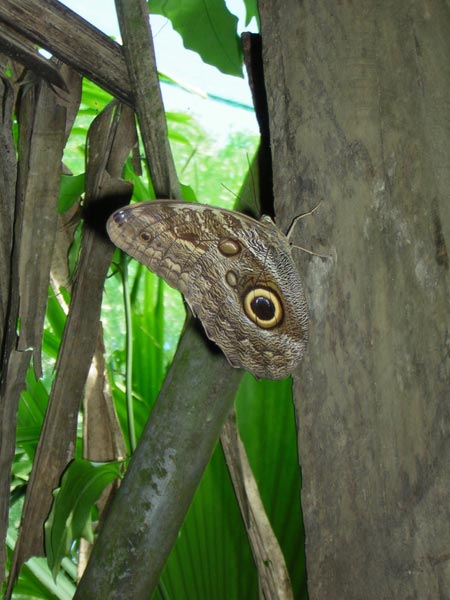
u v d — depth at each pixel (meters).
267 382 0.43
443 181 0.28
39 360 0.36
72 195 0.44
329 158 0.29
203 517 0.42
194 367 0.32
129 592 0.32
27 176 0.37
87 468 0.37
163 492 0.32
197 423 0.32
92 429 0.43
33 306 0.36
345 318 0.28
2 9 0.34
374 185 0.29
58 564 0.35
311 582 0.27
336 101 0.30
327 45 0.30
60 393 0.38
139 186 0.49
